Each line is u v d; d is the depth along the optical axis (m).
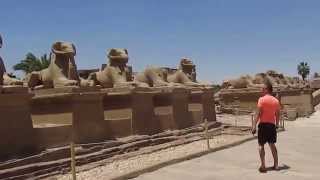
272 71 48.97
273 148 12.76
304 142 19.45
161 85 25.09
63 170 13.84
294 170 12.81
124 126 18.81
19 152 13.80
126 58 21.91
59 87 16.89
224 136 23.23
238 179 11.72
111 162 15.45
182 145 19.88
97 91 17.47
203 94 26.16
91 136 16.80
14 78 14.96
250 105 39.50
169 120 22.14
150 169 13.03
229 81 41.88
